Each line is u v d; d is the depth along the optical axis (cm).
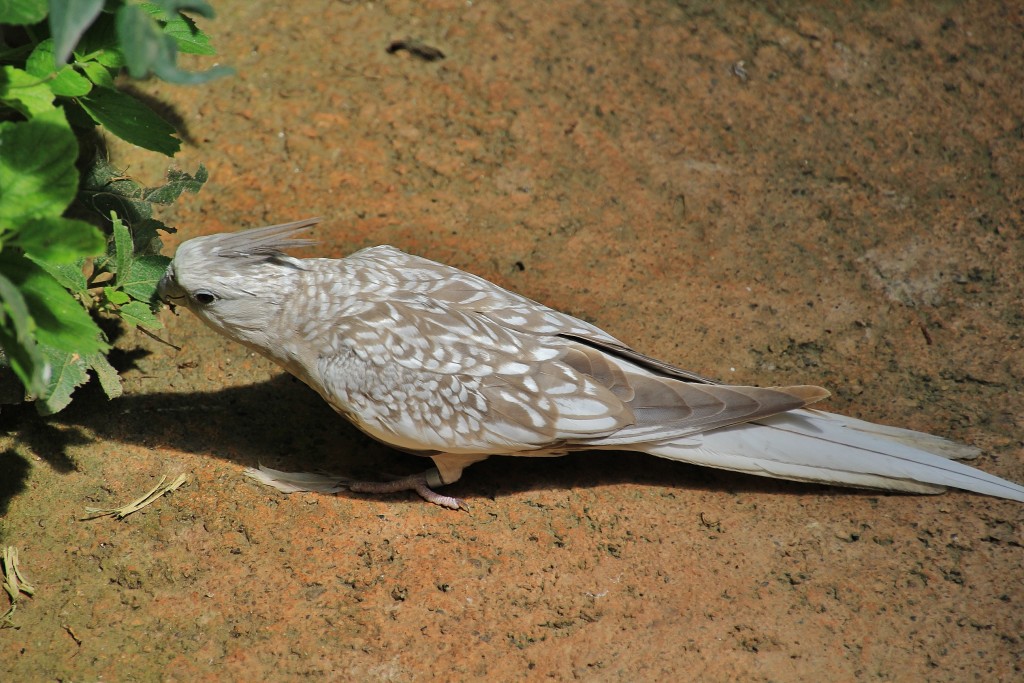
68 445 794
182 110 1049
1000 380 872
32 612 702
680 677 680
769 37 1166
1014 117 1102
